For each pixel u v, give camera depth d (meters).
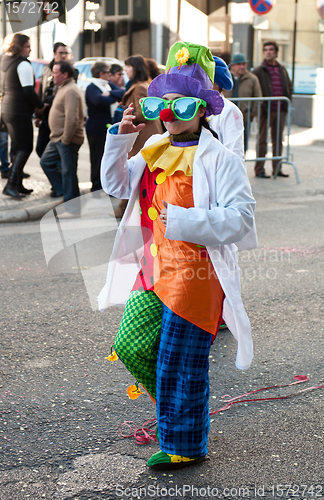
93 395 3.38
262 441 2.94
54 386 3.47
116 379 3.58
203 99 2.49
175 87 2.48
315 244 6.70
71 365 3.74
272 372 3.70
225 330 4.38
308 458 2.79
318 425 3.09
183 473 2.67
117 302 2.87
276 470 2.70
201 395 2.60
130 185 2.76
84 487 2.56
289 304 4.88
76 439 2.94
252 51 17.41
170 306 2.52
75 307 4.73
